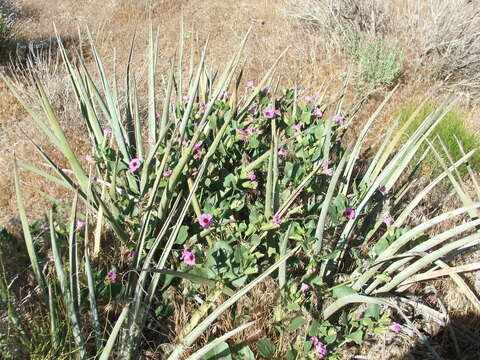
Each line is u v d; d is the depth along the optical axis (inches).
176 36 254.2
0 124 163.8
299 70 193.3
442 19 208.5
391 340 84.5
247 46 228.1
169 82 88.1
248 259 73.8
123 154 96.3
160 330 81.9
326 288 84.7
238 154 100.6
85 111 97.5
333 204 82.8
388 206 98.1
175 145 91.0
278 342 77.8
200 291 81.4
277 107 107.7
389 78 180.2
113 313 79.2
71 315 67.1
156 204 87.6
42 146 144.3
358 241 94.0
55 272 82.0
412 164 131.1
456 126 146.6
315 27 238.8
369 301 70.9
